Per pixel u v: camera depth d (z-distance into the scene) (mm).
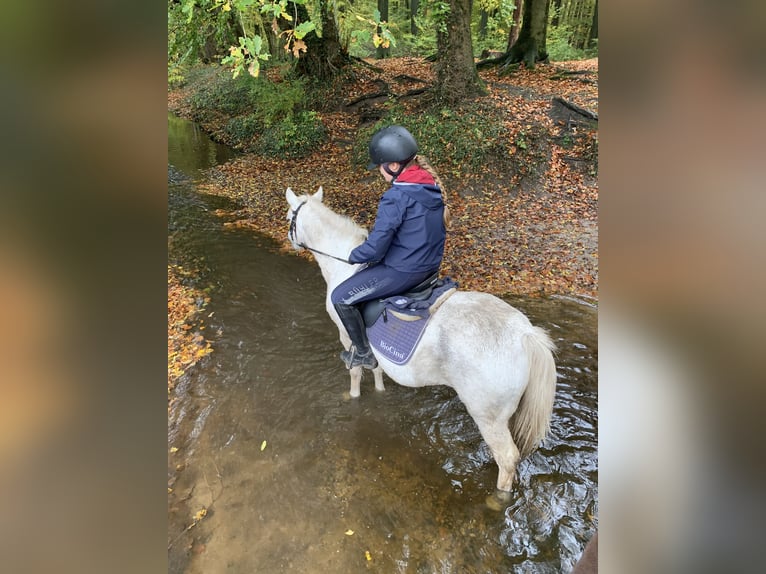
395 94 11547
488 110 9055
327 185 8953
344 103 11930
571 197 7426
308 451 3297
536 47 11719
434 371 2660
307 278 5750
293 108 12148
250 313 4988
